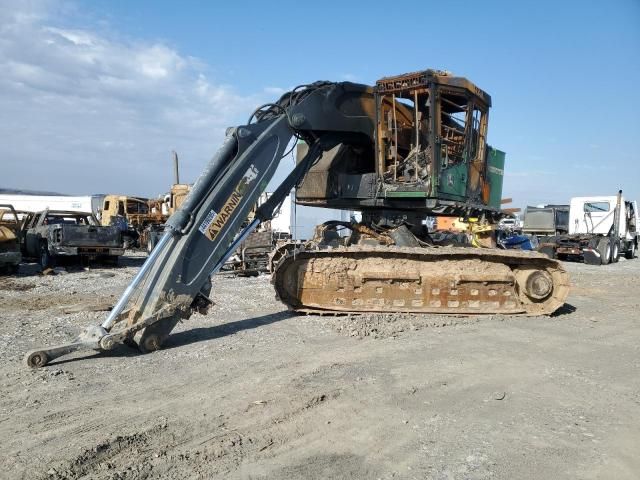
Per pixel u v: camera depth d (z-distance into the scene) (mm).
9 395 5051
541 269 9273
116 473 3539
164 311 6637
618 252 24719
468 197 9484
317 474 3584
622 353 6859
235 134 7520
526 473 3623
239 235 8023
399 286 8742
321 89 8570
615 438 4195
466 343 7145
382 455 3875
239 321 8570
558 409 4820
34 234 18656
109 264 19688
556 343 7297
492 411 4750
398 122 9336
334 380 5488
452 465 3725
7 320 8648
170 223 6926
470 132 9367
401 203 9039
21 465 3609
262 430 4270
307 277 8883
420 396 5094
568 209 28844
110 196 33344
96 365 6062
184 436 4133
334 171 9617
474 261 8906
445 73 9031
